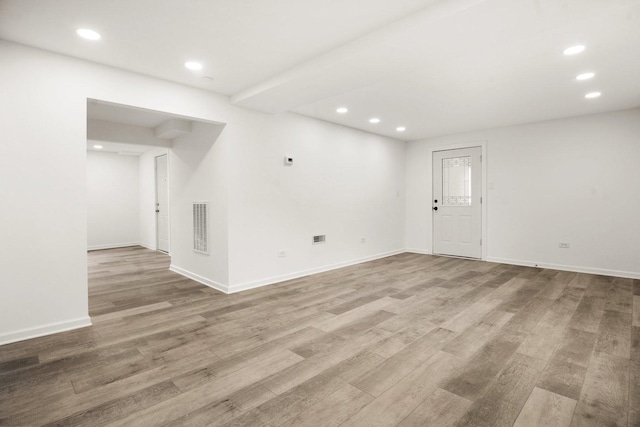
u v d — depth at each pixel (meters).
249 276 4.14
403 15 2.25
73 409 1.75
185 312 3.26
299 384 1.99
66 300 2.83
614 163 4.65
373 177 6.03
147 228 7.68
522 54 2.81
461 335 2.68
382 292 3.93
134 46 2.68
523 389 1.92
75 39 2.55
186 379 2.04
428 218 6.55
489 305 3.43
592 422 1.63
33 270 2.69
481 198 5.85
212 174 4.18
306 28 2.42
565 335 2.67
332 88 3.36
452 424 1.63
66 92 2.82
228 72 3.22
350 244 5.57
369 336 2.67
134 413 1.71
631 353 2.36
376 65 2.77
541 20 2.10
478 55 2.82
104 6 2.11
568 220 5.02
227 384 1.99
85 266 2.93
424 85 3.55
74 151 2.87
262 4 2.11
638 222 4.50
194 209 4.58
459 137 6.06
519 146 5.42
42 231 2.73
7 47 2.56
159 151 6.91
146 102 3.27
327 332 2.76
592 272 4.84
